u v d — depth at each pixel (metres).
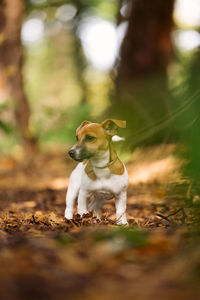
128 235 3.64
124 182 4.98
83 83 26.91
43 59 35.88
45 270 2.95
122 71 11.79
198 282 2.77
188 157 3.58
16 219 5.16
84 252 3.39
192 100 3.93
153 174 7.36
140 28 11.76
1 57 14.32
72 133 13.75
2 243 3.61
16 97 14.41
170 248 3.46
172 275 2.88
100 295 2.55
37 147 15.00
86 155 4.81
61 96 32.25
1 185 9.85
